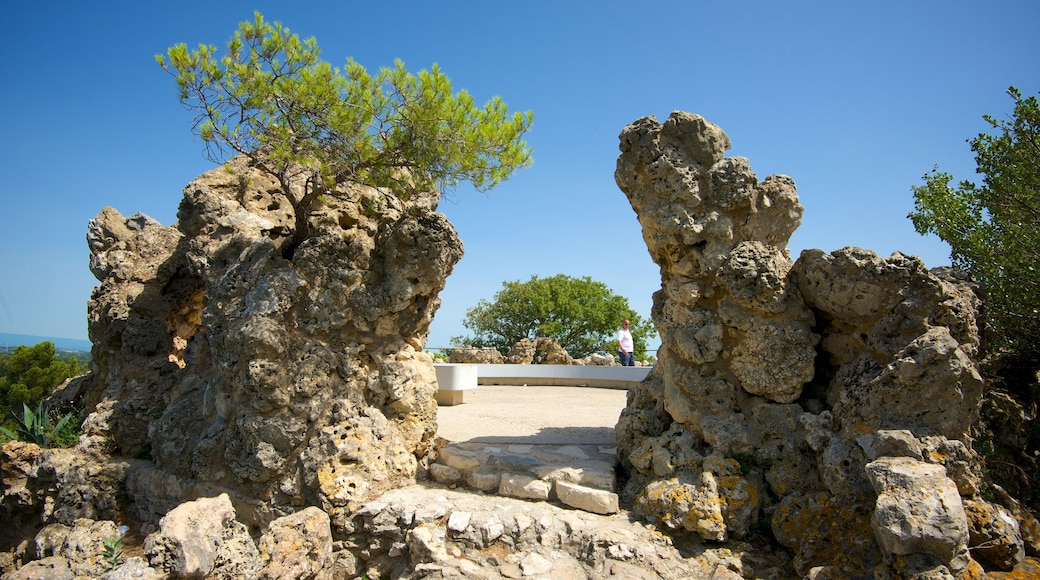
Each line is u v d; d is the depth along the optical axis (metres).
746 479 5.96
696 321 6.57
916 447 4.90
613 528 5.86
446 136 7.70
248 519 6.98
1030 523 5.31
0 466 9.15
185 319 10.87
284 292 7.30
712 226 6.48
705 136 6.63
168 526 4.95
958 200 9.39
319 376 7.22
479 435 9.22
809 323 6.23
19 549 8.30
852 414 5.52
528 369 18.55
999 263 8.17
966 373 5.05
